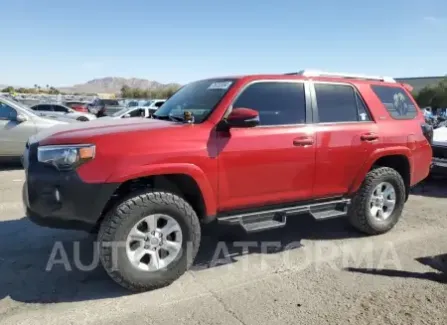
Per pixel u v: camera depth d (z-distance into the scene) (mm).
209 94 4363
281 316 3342
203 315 3348
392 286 3895
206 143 3873
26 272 4094
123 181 3504
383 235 5332
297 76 4648
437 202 7105
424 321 3285
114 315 3332
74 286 3820
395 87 5512
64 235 5113
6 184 7938
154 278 3695
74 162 3426
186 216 3799
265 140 4188
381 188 5246
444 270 4273
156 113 4867
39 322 3219
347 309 3459
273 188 4328
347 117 4898
